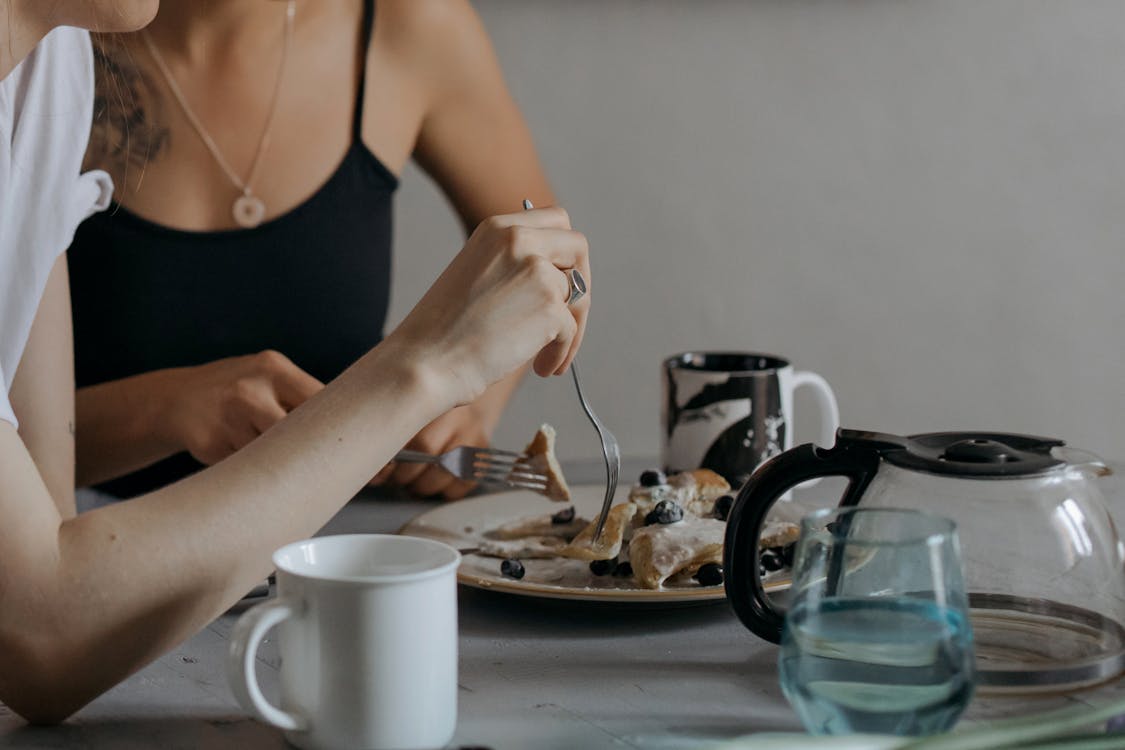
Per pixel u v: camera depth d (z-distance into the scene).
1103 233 2.28
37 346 1.13
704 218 2.31
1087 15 2.22
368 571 0.70
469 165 1.76
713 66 2.26
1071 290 2.30
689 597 0.85
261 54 1.60
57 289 1.16
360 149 1.65
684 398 1.15
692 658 0.79
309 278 1.62
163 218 1.58
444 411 0.77
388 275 1.73
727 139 2.29
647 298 2.34
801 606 0.62
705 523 0.95
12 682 0.70
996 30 2.23
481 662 0.79
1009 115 2.26
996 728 0.58
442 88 1.72
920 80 2.26
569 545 0.97
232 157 1.60
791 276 2.33
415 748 0.64
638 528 0.98
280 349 1.62
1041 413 2.35
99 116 1.56
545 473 1.11
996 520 0.72
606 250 2.32
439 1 1.69
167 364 1.58
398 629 0.63
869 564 0.61
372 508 1.20
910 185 2.29
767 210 2.31
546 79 2.26
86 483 1.40
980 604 0.72
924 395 2.36
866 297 2.33
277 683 0.76
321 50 1.63
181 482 0.75
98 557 0.71
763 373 1.14
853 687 0.60
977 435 0.78
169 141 1.58
